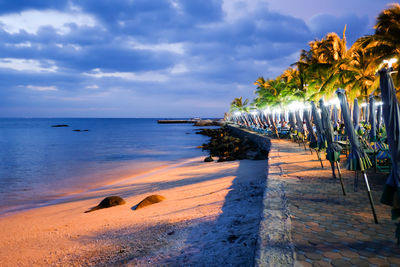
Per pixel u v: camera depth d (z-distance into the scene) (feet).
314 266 8.35
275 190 17.87
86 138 182.09
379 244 9.85
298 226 11.70
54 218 27.89
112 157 86.84
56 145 132.77
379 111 38.55
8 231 24.59
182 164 65.87
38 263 16.93
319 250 9.45
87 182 49.70
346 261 8.64
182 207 24.40
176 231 17.56
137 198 32.50
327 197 16.08
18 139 175.01
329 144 17.22
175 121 579.07
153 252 14.87
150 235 17.94
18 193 41.88
